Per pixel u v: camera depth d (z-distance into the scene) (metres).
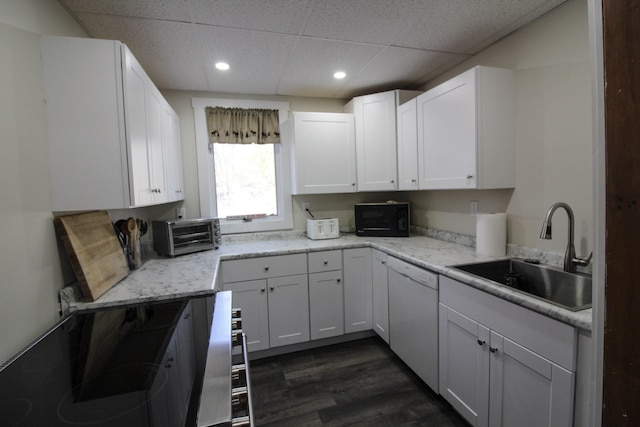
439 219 2.68
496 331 1.38
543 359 1.17
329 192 2.85
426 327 1.88
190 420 0.62
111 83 1.33
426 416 1.76
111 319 1.20
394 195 3.27
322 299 2.53
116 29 1.71
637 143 0.63
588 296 1.44
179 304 1.35
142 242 2.46
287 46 1.99
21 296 1.08
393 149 2.69
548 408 1.17
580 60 1.53
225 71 2.34
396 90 2.66
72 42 1.29
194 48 1.97
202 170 2.79
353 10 1.61
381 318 2.47
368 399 1.91
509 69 1.88
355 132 2.88
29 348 0.99
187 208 2.79
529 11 1.65
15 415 0.66
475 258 1.90
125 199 1.37
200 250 2.40
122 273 1.65
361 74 2.51
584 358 1.05
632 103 0.64
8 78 1.06
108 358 0.90
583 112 1.53
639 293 0.65
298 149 2.76
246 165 2.95
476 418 1.52
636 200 0.64
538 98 1.74
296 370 2.25
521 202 1.87
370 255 2.62
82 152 1.31
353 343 2.65
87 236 1.45
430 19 1.72
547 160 1.71
